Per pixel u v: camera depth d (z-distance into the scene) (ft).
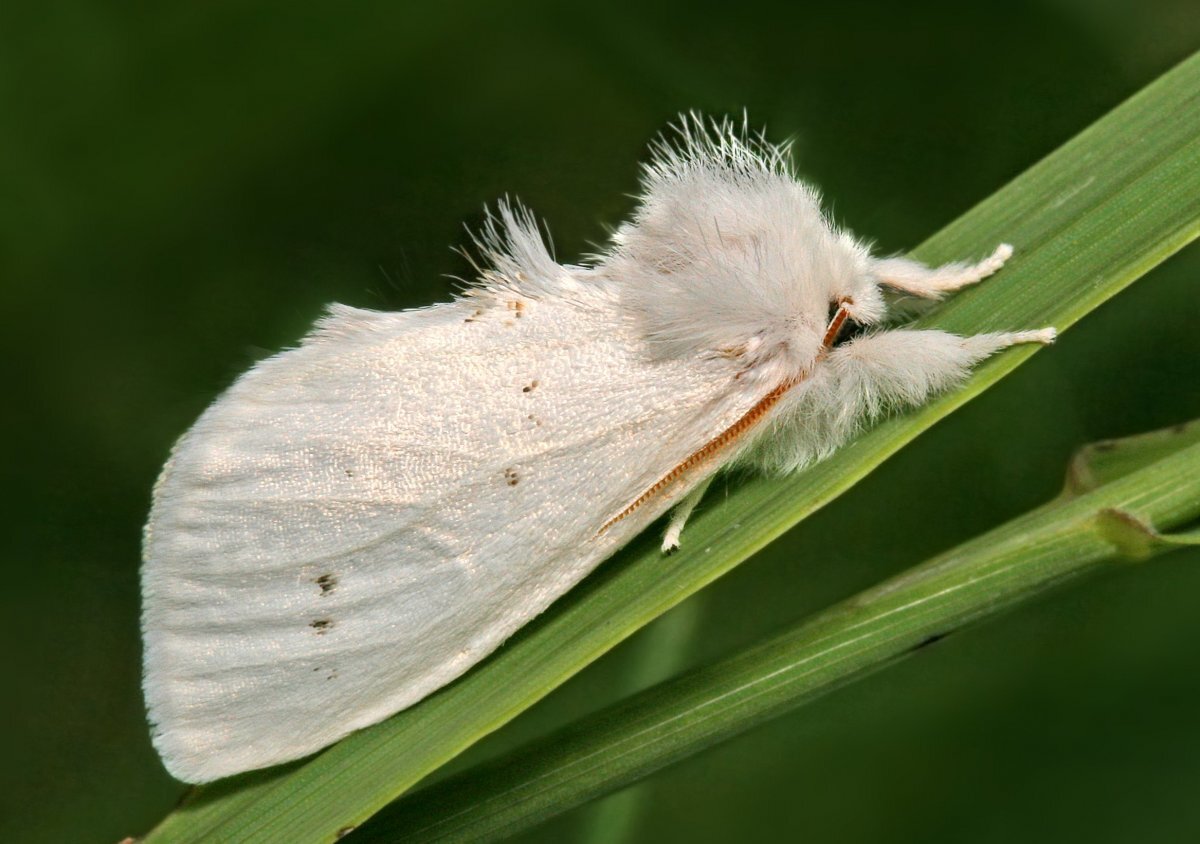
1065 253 0.41
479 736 0.41
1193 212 0.41
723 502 0.41
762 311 0.41
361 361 0.42
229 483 0.41
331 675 0.41
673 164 0.42
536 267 0.42
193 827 0.41
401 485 0.41
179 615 0.41
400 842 0.41
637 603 0.41
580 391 0.41
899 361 0.41
